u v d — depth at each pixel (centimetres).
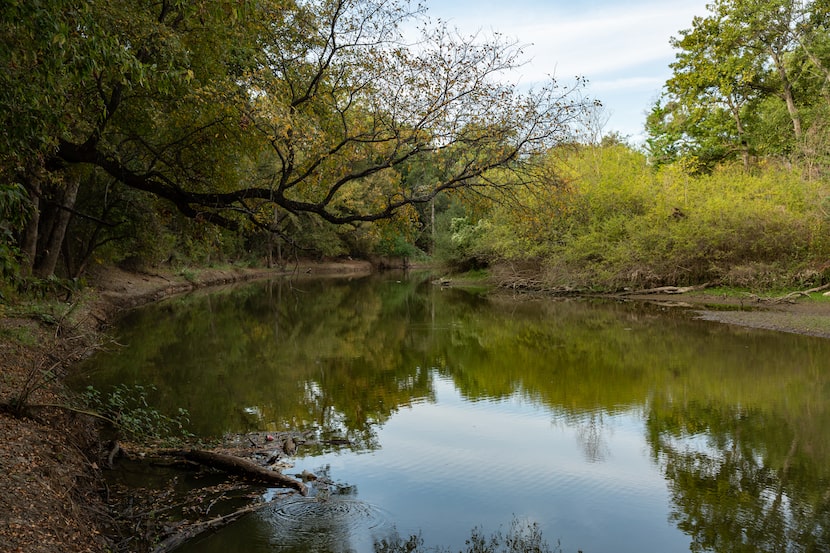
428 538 662
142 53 967
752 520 714
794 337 1852
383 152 1124
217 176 1295
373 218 1099
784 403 1203
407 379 1451
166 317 2527
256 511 714
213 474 823
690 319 2275
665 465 885
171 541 627
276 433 1024
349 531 672
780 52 3122
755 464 889
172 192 1117
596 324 2278
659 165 3975
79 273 2317
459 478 831
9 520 512
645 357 1672
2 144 687
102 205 2272
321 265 6372
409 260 7262
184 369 1514
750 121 3519
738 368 1511
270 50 1195
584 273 3284
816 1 2983
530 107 1055
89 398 1069
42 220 1952
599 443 986
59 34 605
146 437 960
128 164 1376
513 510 737
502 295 3512
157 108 1122
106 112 997
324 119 1170
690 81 3359
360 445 973
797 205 2684
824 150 2714
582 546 652
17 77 696
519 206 1177
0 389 864
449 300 3297
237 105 1000
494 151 1067
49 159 1068
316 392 1313
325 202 1089
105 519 656
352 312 2814
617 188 3272
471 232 4216
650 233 2958
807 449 945
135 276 3472
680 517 721
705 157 3678
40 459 670
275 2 1075
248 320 2517
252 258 5591
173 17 1088
